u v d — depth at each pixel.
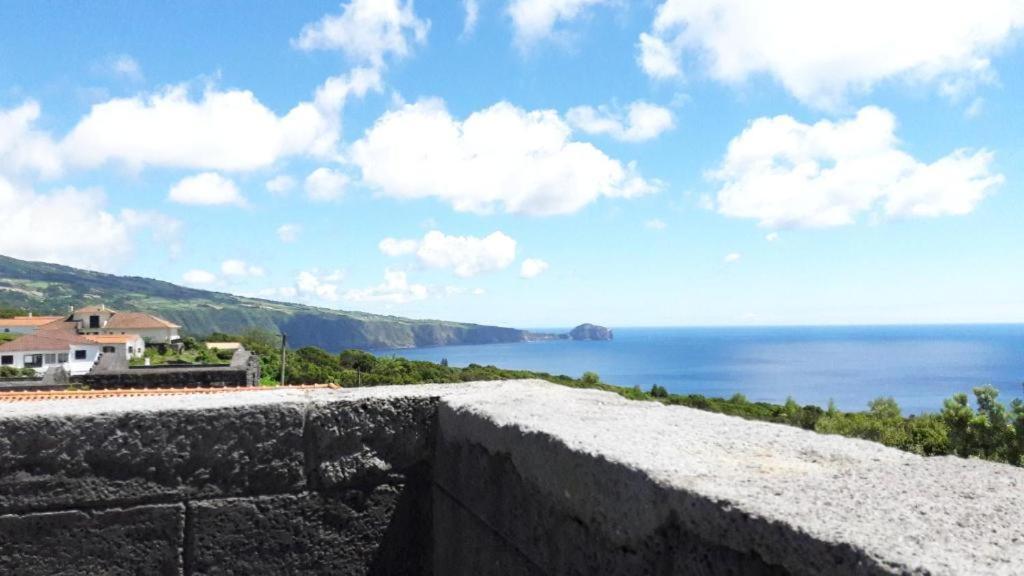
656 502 1.33
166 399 2.34
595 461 1.52
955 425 10.59
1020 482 1.29
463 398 2.38
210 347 85.81
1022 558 0.93
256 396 2.41
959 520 1.08
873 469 1.39
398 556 2.45
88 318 102.25
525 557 1.84
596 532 1.53
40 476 2.08
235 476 2.26
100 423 2.13
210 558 2.24
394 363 48.44
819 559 1.01
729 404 45.53
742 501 1.17
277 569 2.31
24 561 2.07
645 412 2.05
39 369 67.62
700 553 1.23
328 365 49.81
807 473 1.37
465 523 2.20
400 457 2.43
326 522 2.36
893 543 0.97
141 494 2.17
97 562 2.13
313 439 2.34
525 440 1.82
